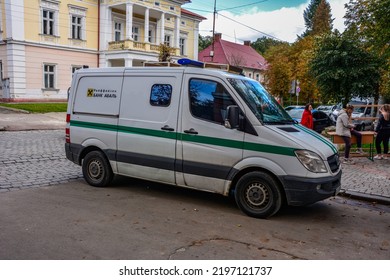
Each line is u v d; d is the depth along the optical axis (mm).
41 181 7418
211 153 5918
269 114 6059
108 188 7125
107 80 7023
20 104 25172
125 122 6738
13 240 4438
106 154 6977
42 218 5246
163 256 4184
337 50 18703
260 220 5617
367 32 19469
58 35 29750
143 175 6621
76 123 7375
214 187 5965
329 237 5086
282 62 38125
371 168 10078
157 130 6387
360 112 23078
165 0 34781
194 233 4941
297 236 5051
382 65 18891
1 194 6383
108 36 33125
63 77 30484
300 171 5395
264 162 5555
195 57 42406
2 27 27328
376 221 5898
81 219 5273
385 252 4645
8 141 12352
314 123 18734
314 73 20219
